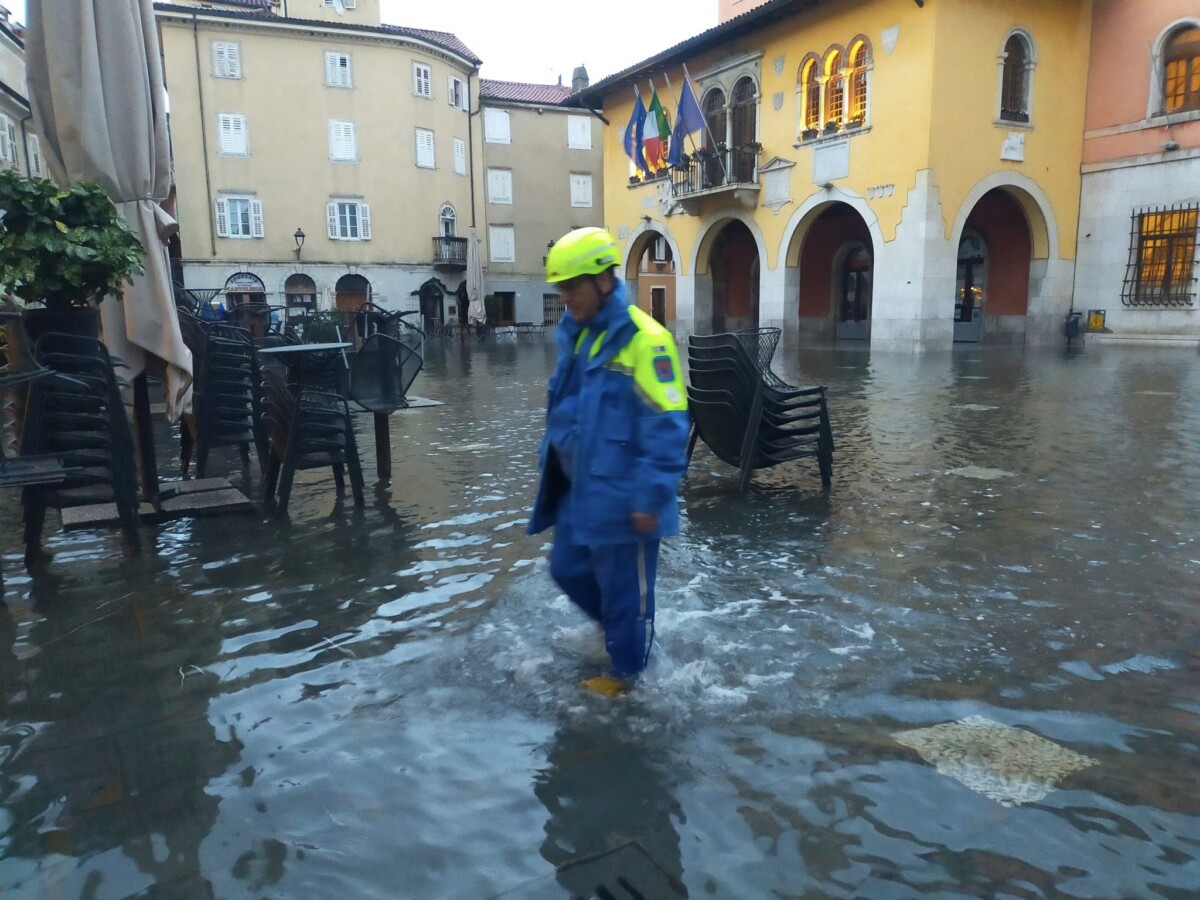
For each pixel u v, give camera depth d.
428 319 39.34
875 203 21.02
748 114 24.56
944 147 19.91
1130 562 4.29
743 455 5.87
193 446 7.27
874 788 2.35
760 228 24.36
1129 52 21.36
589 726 2.72
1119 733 2.63
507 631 3.52
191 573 4.37
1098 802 2.28
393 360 6.63
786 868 2.04
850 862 2.06
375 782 2.44
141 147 5.44
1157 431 8.22
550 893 1.97
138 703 2.97
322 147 37.19
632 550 2.89
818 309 28.39
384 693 3.00
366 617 3.73
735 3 30.36
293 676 3.16
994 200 23.55
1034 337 22.73
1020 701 2.85
